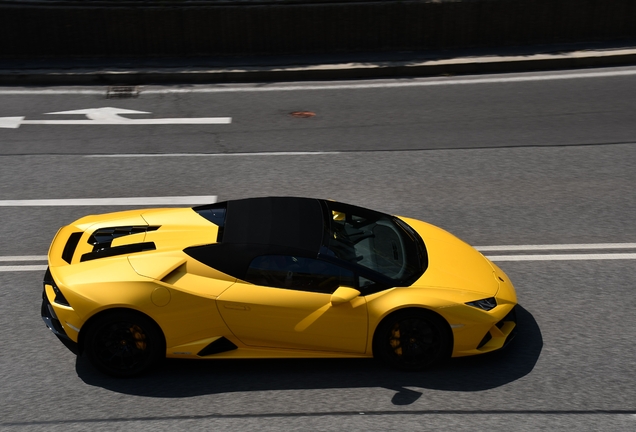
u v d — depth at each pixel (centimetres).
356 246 571
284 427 477
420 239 626
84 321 514
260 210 602
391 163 1027
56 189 928
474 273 585
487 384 531
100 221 625
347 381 534
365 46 1570
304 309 532
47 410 496
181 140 1117
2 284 688
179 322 524
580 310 649
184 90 1385
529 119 1205
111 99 1325
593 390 524
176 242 559
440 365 558
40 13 1485
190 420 484
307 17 1538
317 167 1009
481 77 1448
